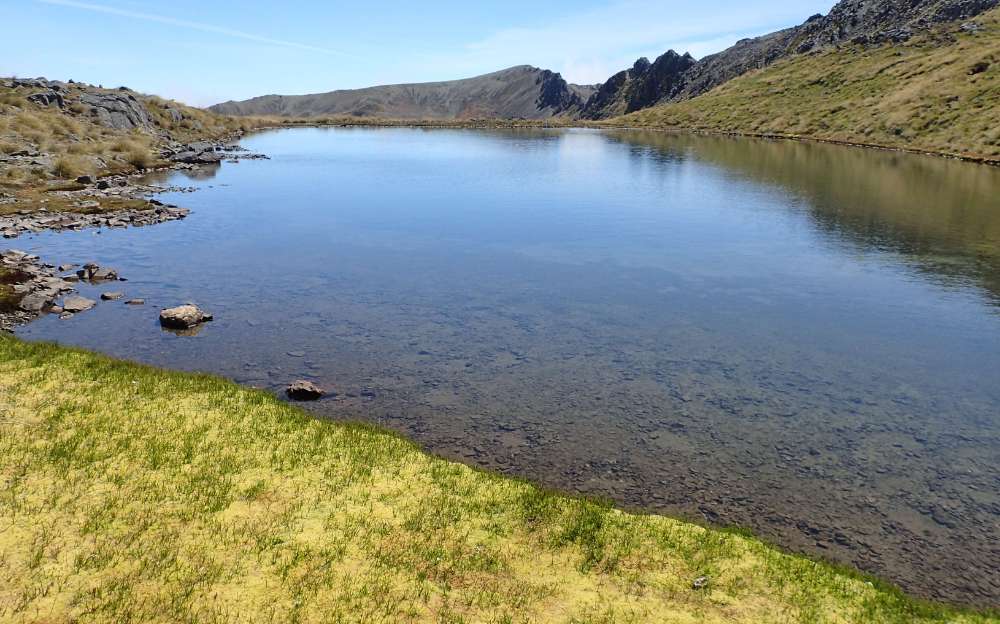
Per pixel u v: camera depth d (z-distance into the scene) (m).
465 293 27.66
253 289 27.48
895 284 29.33
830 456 15.05
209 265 31.03
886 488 13.79
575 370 19.80
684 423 16.53
